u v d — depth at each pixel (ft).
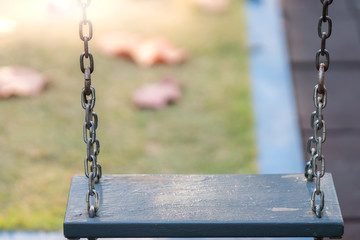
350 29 18.16
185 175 7.66
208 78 15.40
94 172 7.06
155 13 18.39
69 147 12.86
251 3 18.89
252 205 7.14
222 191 7.38
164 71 15.66
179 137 13.28
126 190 7.37
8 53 16.11
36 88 14.53
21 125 13.52
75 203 7.16
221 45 16.85
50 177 12.03
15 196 11.55
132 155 12.67
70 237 6.97
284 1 19.63
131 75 15.43
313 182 7.50
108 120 13.71
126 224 6.88
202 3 18.57
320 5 19.36
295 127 13.80
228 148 13.00
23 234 10.77
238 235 6.98
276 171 12.46
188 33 17.35
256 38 17.20
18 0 18.85
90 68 6.83
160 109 14.17
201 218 6.94
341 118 14.43
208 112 14.12
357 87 15.56
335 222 6.88
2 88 14.38
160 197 7.27
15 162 12.41
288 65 16.06
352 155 13.25
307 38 17.63
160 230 6.93
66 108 14.08
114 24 17.70
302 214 7.00
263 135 13.48
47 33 17.10
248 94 14.83
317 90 6.85
